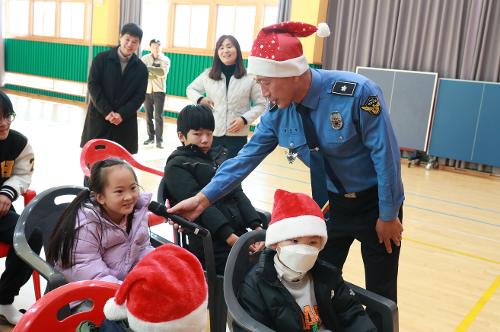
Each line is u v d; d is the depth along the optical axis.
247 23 8.70
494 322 2.56
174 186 2.03
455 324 2.50
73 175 4.70
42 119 8.08
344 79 1.55
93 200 1.65
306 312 1.38
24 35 11.43
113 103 3.50
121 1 9.86
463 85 6.65
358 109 1.52
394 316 1.45
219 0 8.87
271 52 1.48
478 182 6.34
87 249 1.58
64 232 1.57
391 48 7.27
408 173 6.53
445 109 6.80
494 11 6.53
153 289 0.85
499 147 6.52
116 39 10.09
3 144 2.04
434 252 3.56
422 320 2.51
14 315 2.05
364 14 7.43
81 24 10.38
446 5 6.78
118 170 1.59
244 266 1.51
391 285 1.75
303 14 7.78
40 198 1.70
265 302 1.38
